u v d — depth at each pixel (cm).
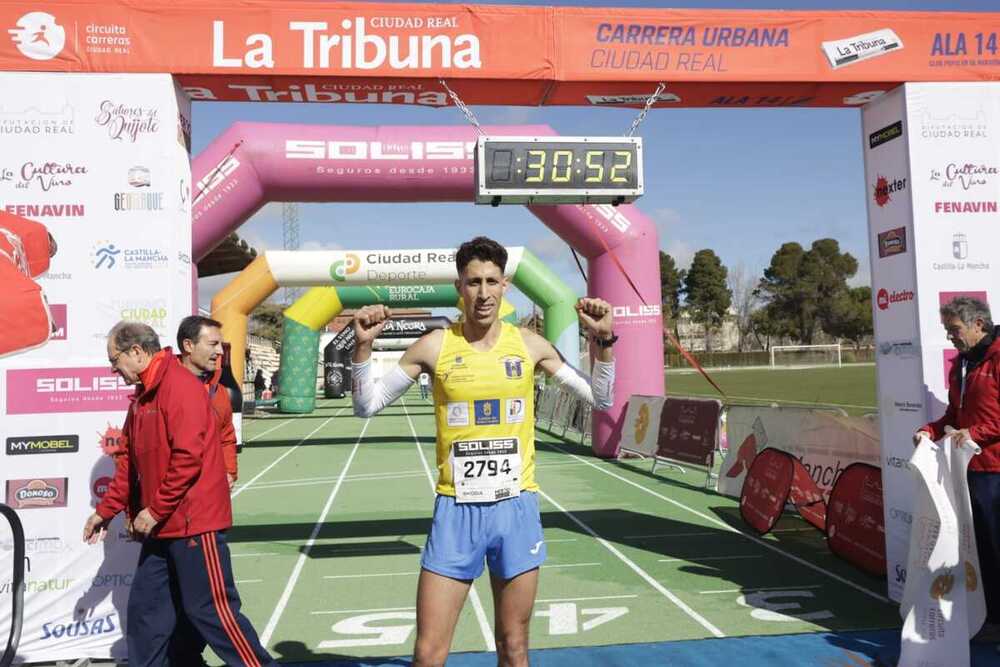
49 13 418
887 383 481
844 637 405
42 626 399
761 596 484
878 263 494
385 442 1544
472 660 380
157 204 422
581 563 571
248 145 918
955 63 469
